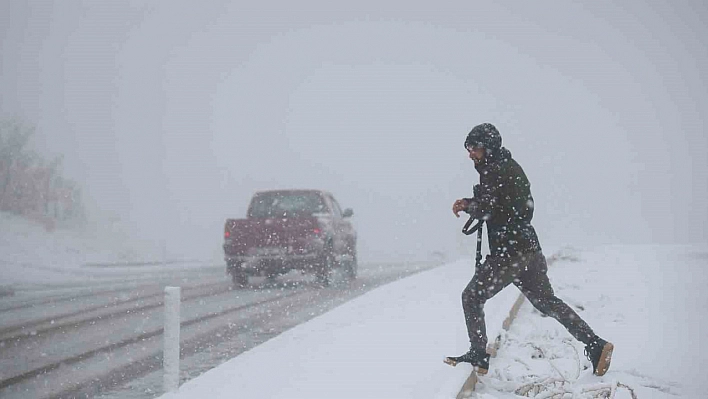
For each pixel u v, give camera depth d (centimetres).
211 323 1211
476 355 685
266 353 838
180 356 936
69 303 1501
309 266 1798
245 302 1499
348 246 2022
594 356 696
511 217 679
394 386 639
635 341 876
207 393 659
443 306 1105
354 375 688
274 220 1806
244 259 1800
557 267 1582
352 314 1112
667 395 670
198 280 2052
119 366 895
